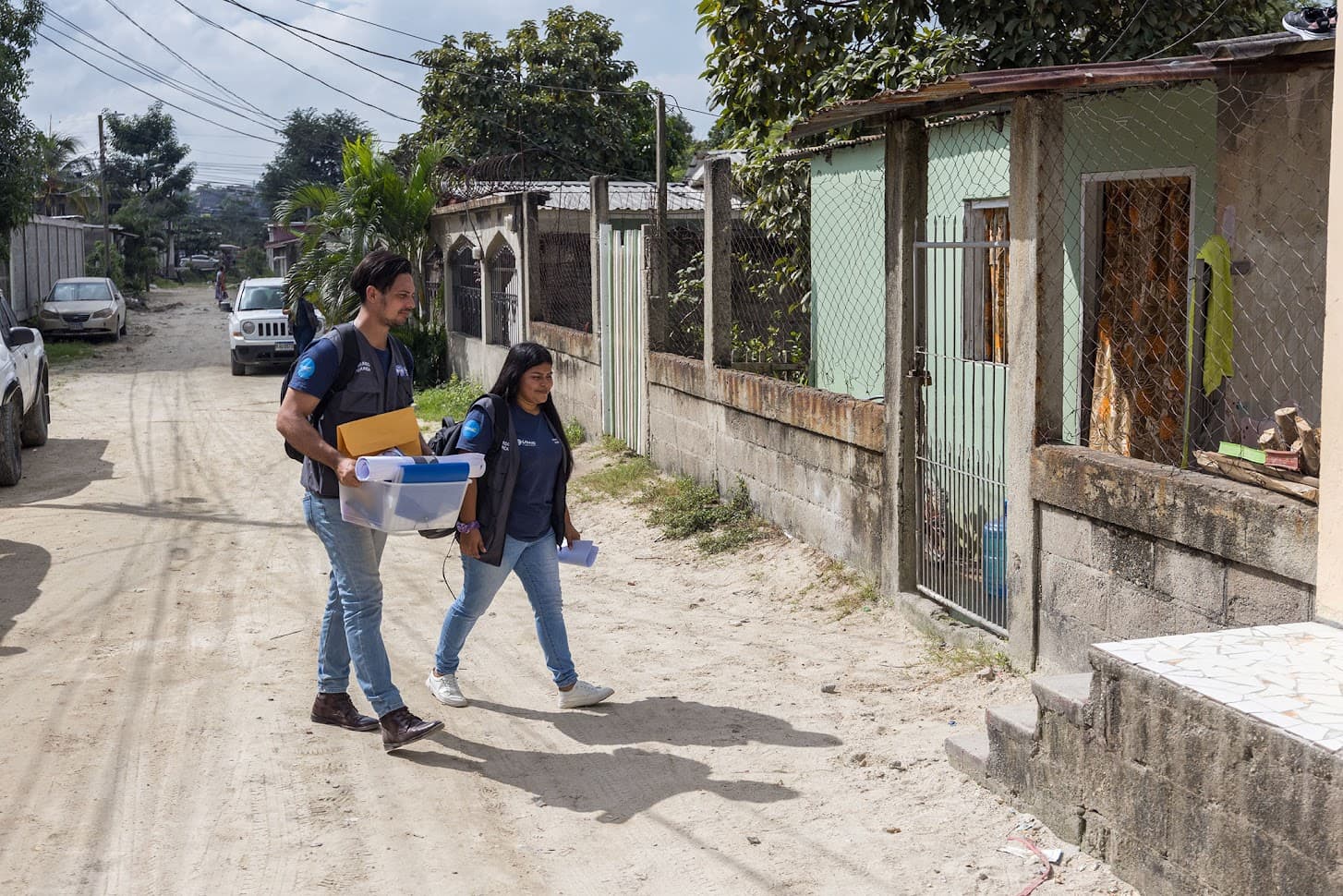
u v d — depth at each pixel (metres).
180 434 15.39
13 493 11.62
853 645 6.49
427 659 6.49
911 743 5.04
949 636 6.25
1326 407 3.97
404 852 4.24
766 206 12.15
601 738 5.29
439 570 8.63
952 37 9.50
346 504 4.90
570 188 17.58
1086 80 5.07
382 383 5.10
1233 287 6.39
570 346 13.89
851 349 10.65
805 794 4.61
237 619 7.26
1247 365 6.38
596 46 28.72
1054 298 5.41
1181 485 4.54
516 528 5.48
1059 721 4.08
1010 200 5.54
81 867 4.11
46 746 5.20
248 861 4.16
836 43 10.48
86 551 9.18
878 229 9.94
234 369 22.80
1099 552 5.07
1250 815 3.27
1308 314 6.07
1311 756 3.06
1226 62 5.20
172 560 8.87
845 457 7.51
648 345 11.22
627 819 4.47
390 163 20.59
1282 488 4.29
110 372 23.45
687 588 7.92
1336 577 3.91
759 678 6.03
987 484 6.06
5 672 6.26
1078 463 5.13
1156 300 7.36
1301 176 6.05
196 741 5.27
